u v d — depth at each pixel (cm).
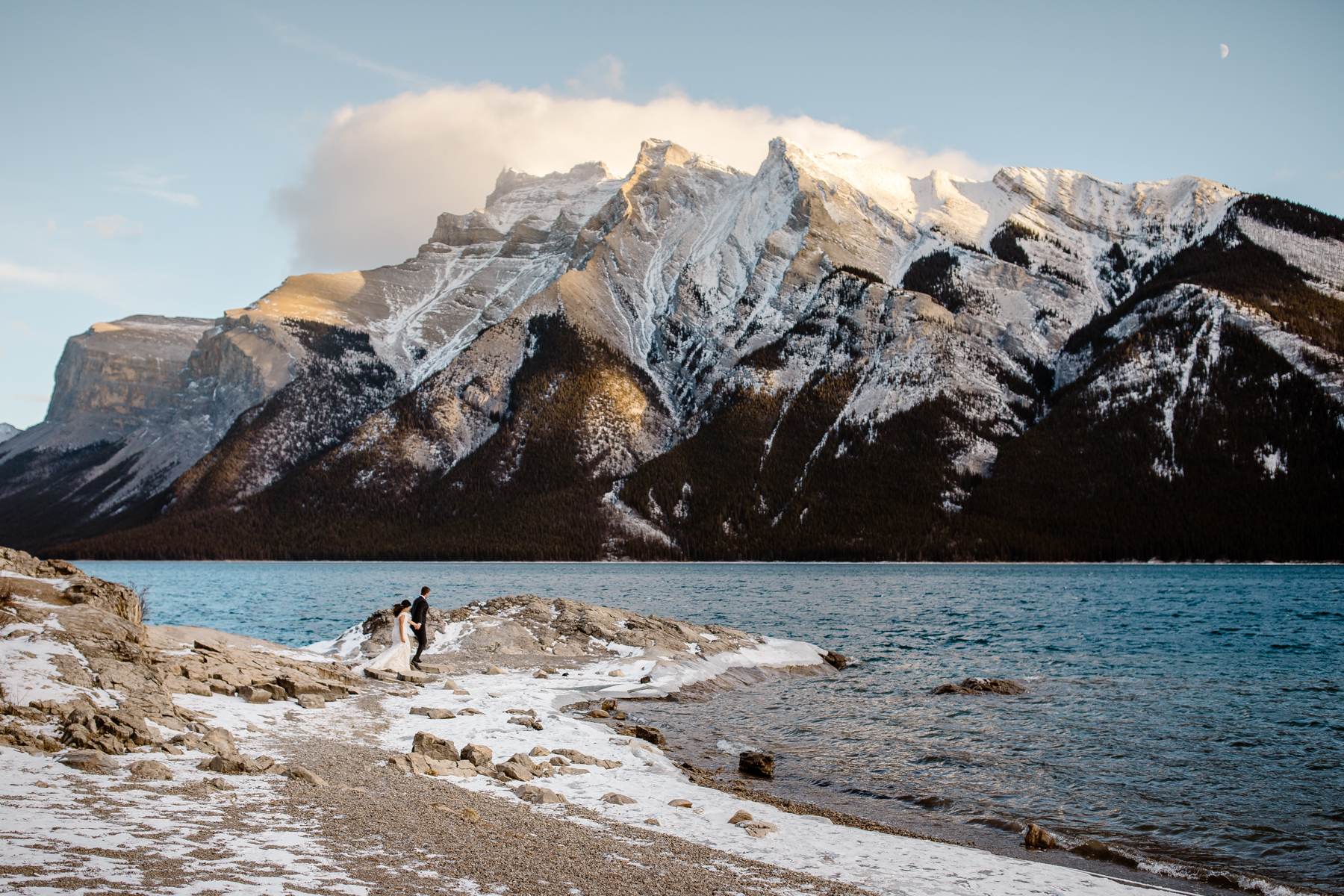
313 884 1221
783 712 3619
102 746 1889
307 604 10888
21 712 1995
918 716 3550
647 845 1684
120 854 1255
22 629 2370
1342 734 3222
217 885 1170
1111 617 8581
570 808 1952
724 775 2586
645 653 4609
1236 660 5453
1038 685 4388
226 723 2459
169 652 3209
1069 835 2097
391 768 2108
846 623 8112
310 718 2736
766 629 7562
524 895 1282
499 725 2883
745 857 1689
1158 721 3456
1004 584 14862
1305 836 2116
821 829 1986
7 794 1512
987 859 1836
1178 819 2236
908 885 1614
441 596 12194
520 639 4931
